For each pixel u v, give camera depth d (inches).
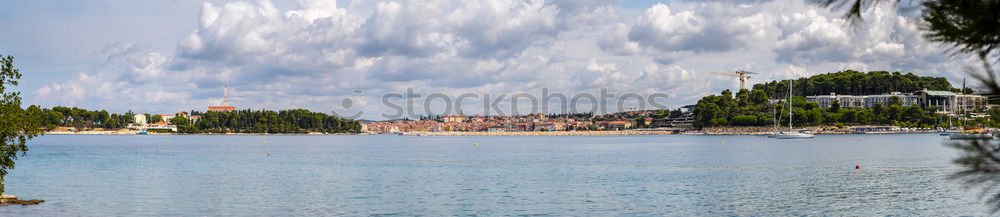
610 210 1977.1
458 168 3838.6
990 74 329.4
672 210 1967.3
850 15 368.5
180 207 2049.7
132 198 2268.7
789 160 4542.3
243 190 2541.8
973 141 355.6
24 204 2032.5
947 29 345.1
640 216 1863.9
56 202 2129.7
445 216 1884.8
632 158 5044.3
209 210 1994.3
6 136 1467.8
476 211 1978.3
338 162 4552.2
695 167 3796.8
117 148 7411.4
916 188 2427.4
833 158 4756.4
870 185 2583.7
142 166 4001.0
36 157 5064.0
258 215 1900.8
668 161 4534.9
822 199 2177.7
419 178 3100.4
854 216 1834.4
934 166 3622.0
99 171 3521.2
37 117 1537.9
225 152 6378.0
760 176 3088.1
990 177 349.4
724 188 2532.0
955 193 2175.2
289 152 6515.8
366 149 7618.1
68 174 3294.8
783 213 1897.1
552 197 2294.5
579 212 1946.4
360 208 2043.6
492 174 3336.6
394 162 4525.1
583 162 4451.3
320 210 2001.7
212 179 3031.5
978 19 332.5
